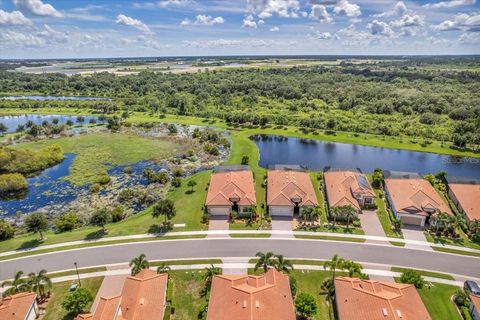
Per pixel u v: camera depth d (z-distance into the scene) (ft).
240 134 461.78
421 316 136.77
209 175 311.06
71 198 281.13
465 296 158.51
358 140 431.43
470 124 431.43
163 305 150.61
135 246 205.57
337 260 172.65
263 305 135.44
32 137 448.24
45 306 160.04
